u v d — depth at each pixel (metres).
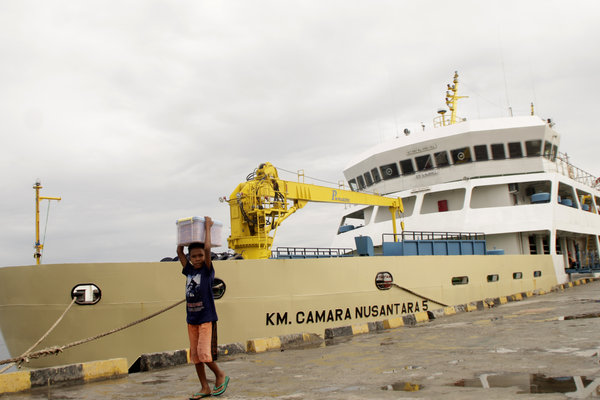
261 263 12.67
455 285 17.38
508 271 20.19
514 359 7.01
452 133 23.14
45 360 10.93
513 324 11.61
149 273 11.38
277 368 7.79
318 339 11.62
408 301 15.73
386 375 6.55
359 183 27.59
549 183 23.83
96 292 10.96
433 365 7.05
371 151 26.33
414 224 23.08
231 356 9.68
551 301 17.56
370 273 14.75
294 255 17.83
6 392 6.69
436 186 22.88
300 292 13.22
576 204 26.31
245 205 16.34
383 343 10.05
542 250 24.12
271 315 12.69
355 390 5.74
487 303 17.75
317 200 18.70
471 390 5.32
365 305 14.48
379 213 25.58
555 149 25.67
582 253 29.77
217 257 13.77
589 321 10.78
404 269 15.75
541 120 23.53
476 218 21.88
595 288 22.67
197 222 5.82
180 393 6.27
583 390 4.98
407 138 24.81
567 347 7.70
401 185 24.67
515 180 22.25
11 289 11.35
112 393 6.42
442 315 15.64
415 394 5.32
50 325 10.95
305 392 5.81
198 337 5.81
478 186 23.09
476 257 18.62
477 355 7.61
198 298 5.74
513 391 5.14
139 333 11.20
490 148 22.86
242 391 6.07
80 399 6.11
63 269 10.95
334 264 13.97
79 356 10.85
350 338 11.60
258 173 16.84
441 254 18.30
